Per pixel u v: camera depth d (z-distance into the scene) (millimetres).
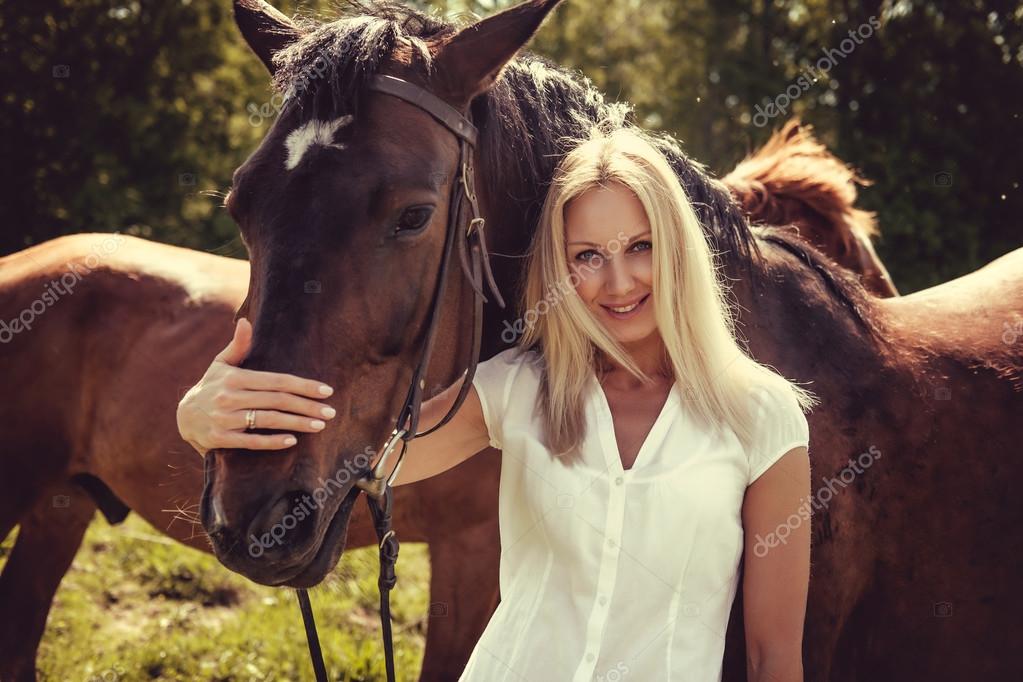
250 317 1476
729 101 9156
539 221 1589
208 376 1385
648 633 1406
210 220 7738
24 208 7086
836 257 2805
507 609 1483
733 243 1851
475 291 1617
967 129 6730
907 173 6527
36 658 3156
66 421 2873
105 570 4078
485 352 1847
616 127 1915
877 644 1925
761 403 1466
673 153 1854
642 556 1402
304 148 1457
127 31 7680
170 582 4020
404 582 4289
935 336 2004
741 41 10102
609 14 12531
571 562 1431
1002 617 1923
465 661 2590
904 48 6852
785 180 2752
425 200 1486
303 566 1415
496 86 1759
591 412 1477
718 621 1447
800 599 1449
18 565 3082
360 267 1429
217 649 3543
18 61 7105
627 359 1493
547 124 1855
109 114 7414
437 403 1644
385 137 1488
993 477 1890
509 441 1523
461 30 1650
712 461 1426
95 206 7039
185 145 7832
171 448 2686
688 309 1458
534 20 1604
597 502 1422
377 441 1528
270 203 1436
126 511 3080
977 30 6656
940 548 1877
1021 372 1967
